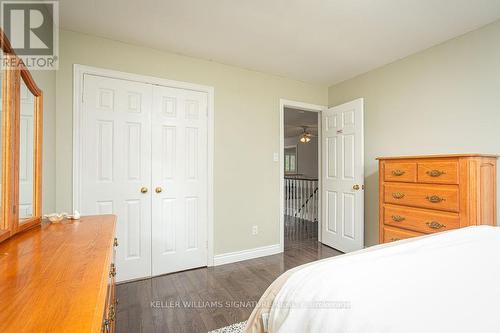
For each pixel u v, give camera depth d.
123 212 2.38
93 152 2.26
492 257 0.93
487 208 1.85
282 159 3.28
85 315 0.49
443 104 2.36
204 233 2.77
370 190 3.05
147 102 2.49
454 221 1.82
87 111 2.23
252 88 3.07
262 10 1.91
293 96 3.37
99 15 1.96
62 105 2.14
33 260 0.79
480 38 2.12
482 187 1.81
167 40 2.36
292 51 2.59
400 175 2.20
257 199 3.10
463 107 2.22
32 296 0.56
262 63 2.88
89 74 2.24
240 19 2.03
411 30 2.18
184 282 2.38
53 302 0.54
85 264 0.76
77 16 1.97
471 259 0.91
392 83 2.82
